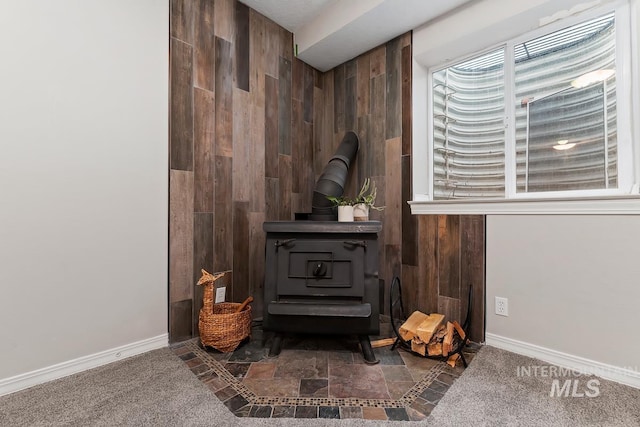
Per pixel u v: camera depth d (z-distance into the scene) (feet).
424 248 7.18
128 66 5.66
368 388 4.73
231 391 4.63
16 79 4.50
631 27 5.18
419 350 5.77
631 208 4.62
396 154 7.84
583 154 5.75
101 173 5.34
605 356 4.88
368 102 8.52
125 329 5.65
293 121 8.80
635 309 4.62
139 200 5.81
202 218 6.74
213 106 6.95
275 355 5.84
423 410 4.19
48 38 4.78
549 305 5.44
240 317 6.08
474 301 6.36
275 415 4.07
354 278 5.70
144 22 5.87
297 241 5.88
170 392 4.57
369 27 7.36
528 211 5.66
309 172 9.27
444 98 7.75
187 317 6.48
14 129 4.49
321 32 7.92
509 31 6.31
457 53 7.23
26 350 4.62
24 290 4.59
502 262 6.01
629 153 5.22
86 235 5.18
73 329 5.06
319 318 5.64
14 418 3.95
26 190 4.60
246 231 7.60
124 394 4.50
